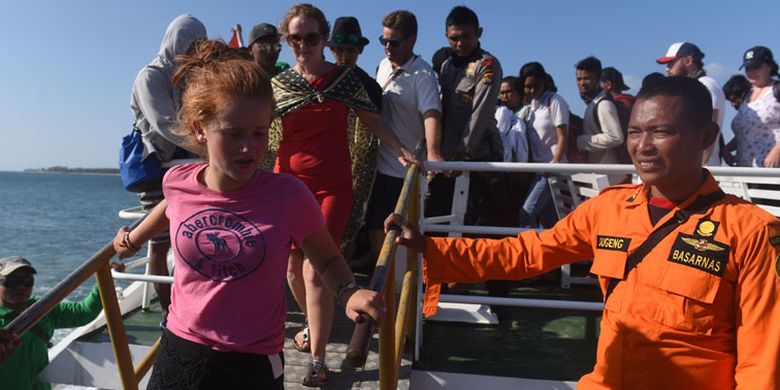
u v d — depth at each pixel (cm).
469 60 446
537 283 523
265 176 177
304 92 316
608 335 182
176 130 183
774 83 519
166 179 183
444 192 470
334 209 318
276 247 173
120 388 365
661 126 172
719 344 168
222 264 173
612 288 184
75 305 394
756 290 161
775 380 156
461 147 439
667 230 176
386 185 418
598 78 581
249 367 174
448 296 335
